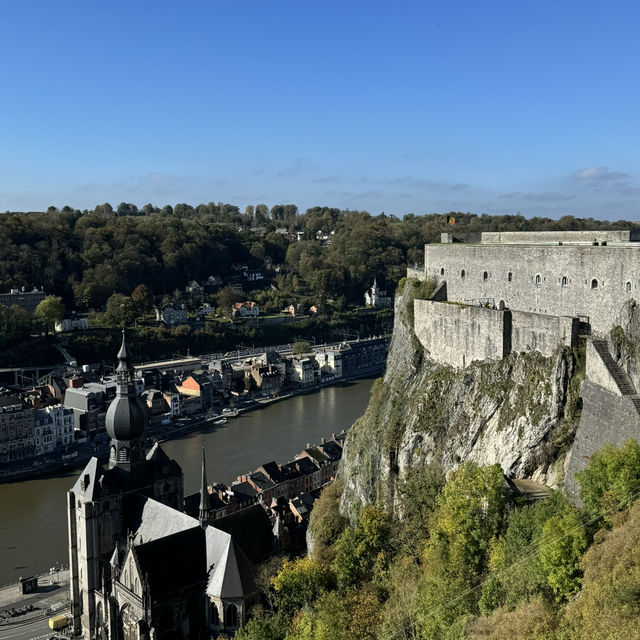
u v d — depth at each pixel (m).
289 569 117.81
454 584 85.62
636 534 67.19
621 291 109.31
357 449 158.50
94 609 137.62
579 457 103.38
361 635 91.69
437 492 122.50
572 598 70.56
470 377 131.38
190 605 119.94
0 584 161.88
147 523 135.00
